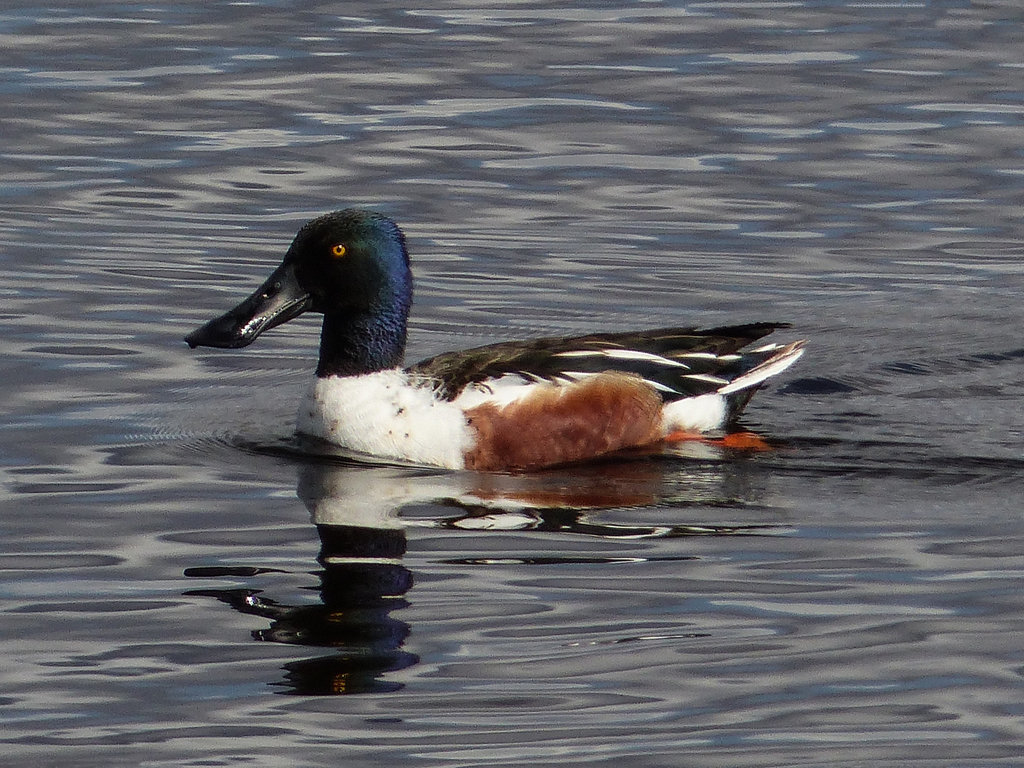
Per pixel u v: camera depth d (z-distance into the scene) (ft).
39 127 72.02
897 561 37.24
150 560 37.17
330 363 45.93
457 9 87.92
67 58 79.36
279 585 35.83
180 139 71.20
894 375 52.16
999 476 43.45
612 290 58.70
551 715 30.55
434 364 46.57
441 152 70.28
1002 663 32.30
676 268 60.49
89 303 56.44
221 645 33.09
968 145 70.74
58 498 40.78
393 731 30.01
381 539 38.60
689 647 33.06
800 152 70.28
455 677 31.91
